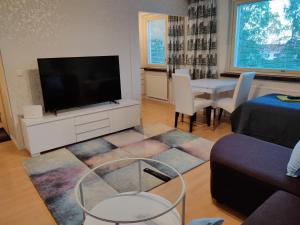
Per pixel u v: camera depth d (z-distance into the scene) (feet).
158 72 18.69
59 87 10.17
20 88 10.00
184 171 8.13
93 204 6.33
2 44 9.27
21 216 6.16
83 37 11.35
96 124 10.96
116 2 12.15
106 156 9.41
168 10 14.40
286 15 11.55
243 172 5.40
